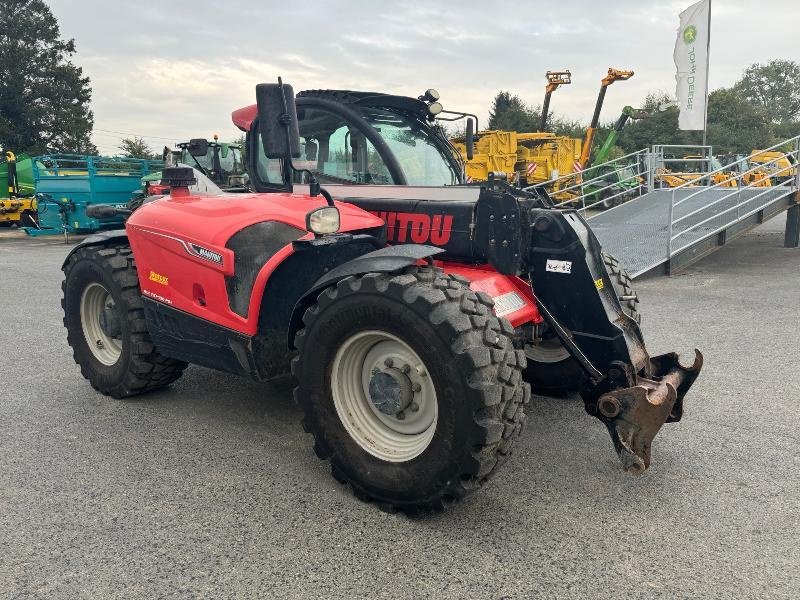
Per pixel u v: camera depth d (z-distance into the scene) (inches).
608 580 93.4
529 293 134.7
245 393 174.2
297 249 120.8
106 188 617.3
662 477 125.4
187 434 147.2
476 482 104.8
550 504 115.4
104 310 168.2
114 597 90.4
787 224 466.6
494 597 89.7
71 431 149.0
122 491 120.5
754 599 89.0
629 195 698.2
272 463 132.3
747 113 2073.1
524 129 2007.9
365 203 147.3
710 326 243.6
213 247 133.6
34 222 674.8
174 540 104.2
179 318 146.2
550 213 128.7
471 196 138.9
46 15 1926.7
